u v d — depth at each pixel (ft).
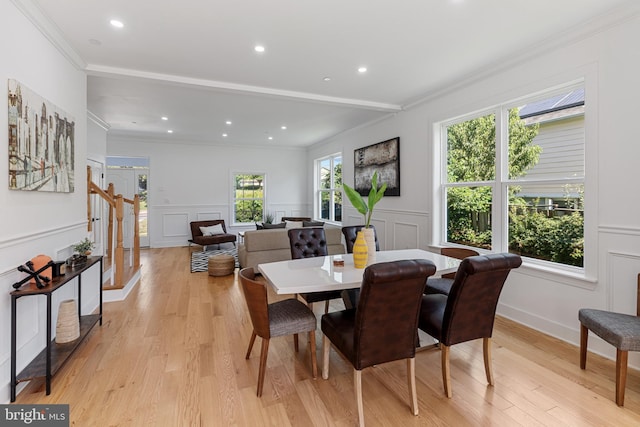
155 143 24.58
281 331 6.69
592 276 8.09
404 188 15.39
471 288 6.08
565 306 8.76
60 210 8.82
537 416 5.79
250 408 6.05
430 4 7.17
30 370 6.60
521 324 9.93
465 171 12.48
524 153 10.18
